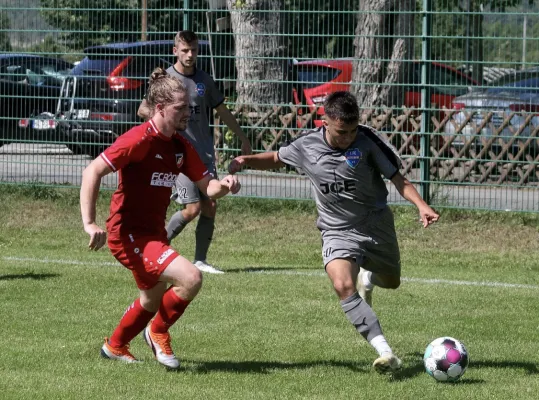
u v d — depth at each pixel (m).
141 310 14.23
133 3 33.81
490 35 30.30
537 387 13.44
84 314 18.39
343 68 32.16
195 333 16.84
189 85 23.11
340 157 14.41
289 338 16.61
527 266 26.12
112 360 14.60
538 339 17.00
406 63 31.34
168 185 13.81
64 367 14.16
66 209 32.47
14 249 27.62
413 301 20.64
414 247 28.25
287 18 32.59
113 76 32.91
